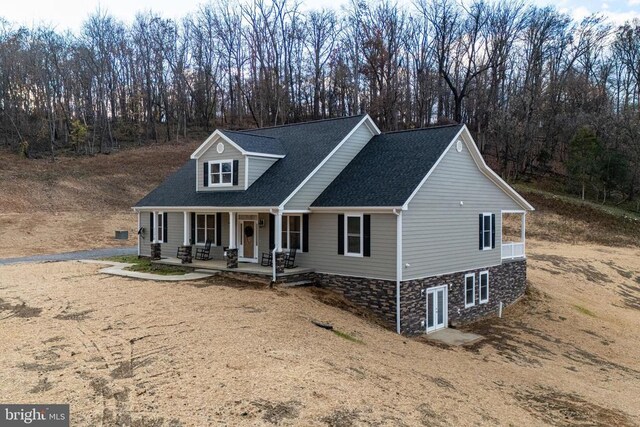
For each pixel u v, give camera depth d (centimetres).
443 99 5112
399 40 5106
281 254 1691
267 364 919
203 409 720
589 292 2530
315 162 1852
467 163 1933
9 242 2858
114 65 6234
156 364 891
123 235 3225
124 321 1179
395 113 4812
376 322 1619
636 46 5550
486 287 2033
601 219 3916
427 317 1719
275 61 5488
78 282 1698
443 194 1795
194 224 2188
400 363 1143
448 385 1044
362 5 5144
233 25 6169
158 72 6119
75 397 742
